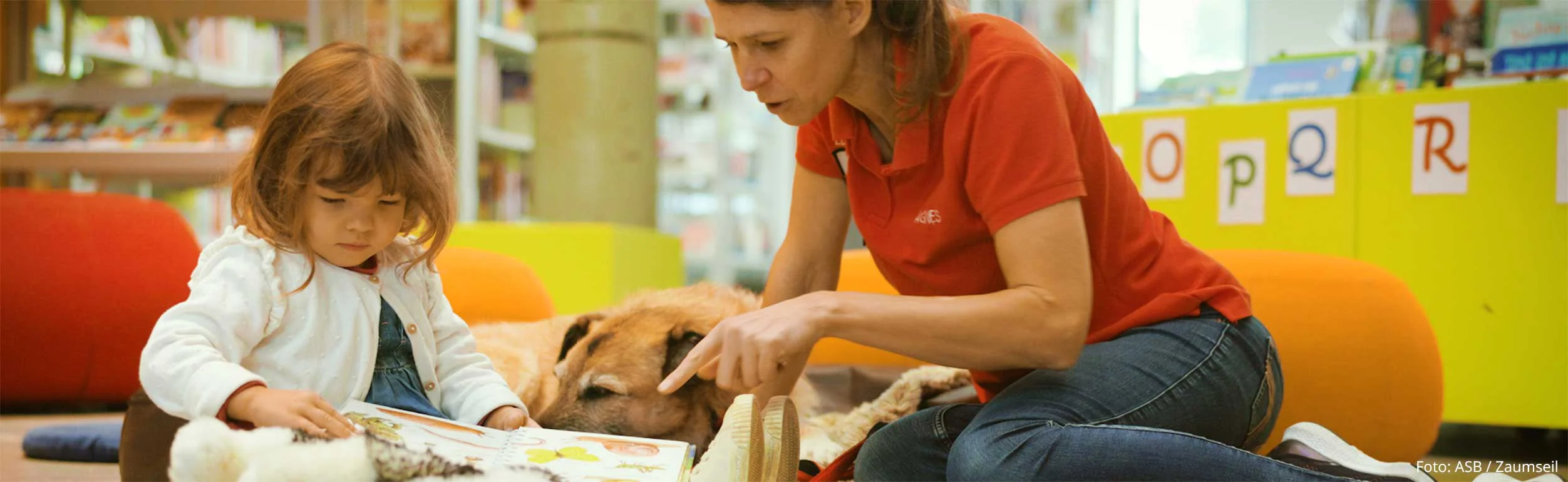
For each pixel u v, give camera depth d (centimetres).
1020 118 125
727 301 194
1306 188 265
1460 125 251
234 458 94
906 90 129
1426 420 193
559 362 177
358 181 122
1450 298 253
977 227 135
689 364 117
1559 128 243
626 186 441
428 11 415
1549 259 244
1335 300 195
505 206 470
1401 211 257
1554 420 244
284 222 125
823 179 159
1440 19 339
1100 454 120
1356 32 412
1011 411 130
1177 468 118
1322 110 263
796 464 121
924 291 148
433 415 133
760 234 615
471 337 146
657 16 459
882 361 219
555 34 440
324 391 126
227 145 336
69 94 370
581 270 328
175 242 299
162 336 116
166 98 362
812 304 119
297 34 436
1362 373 192
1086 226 136
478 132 438
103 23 405
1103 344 138
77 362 285
